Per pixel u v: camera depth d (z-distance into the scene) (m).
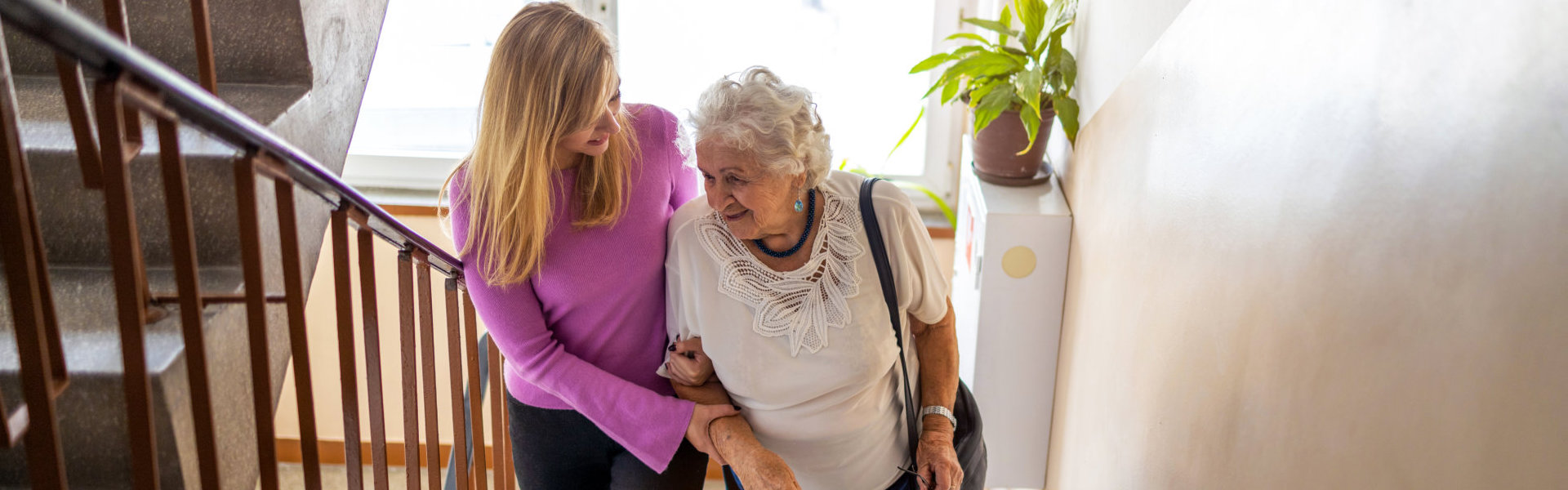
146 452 0.99
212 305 1.50
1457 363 0.91
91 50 0.79
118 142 0.86
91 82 1.68
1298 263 1.23
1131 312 1.97
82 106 1.06
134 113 1.11
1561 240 0.76
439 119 3.43
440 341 3.44
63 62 1.03
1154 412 1.81
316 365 3.43
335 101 1.95
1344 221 1.12
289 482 3.45
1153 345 1.82
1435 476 0.94
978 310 2.61
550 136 1.36
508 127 1.35
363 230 1.35
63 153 1.48
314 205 1.83
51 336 0.99
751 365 1.51
